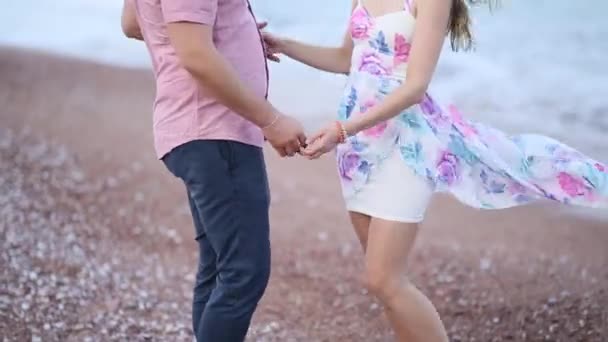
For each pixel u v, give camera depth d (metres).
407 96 2.68
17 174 5.54
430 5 2.72
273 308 4.10
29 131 6.36
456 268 4.63
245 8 2.65
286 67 8.45
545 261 4.71
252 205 2.64
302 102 7.46
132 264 4.52
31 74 7.84
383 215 2.81
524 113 7.51
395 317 2.86
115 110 7.02
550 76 8.35
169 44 2.61
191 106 2.59
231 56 2.58
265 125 2.54
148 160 6.03
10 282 4.08
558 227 5.27
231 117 2.60
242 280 2.65
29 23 9.81
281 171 6.12
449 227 5.27
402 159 2.79
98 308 3.95
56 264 4.37
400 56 2.81
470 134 2.93
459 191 2.86
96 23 9.90
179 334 3.74
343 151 2.87
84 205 5.21
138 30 2.85
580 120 7.33
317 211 5.44
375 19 2.84
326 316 4.05
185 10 2.40
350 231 5.16
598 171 2.98
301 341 3.76
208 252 2.94
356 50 2.89
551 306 4.10
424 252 4.86
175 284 4.31
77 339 3.63
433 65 2.72
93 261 4.48
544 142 3.06
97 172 5.74
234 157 2.61
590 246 4.96
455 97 7.95
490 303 4.17
